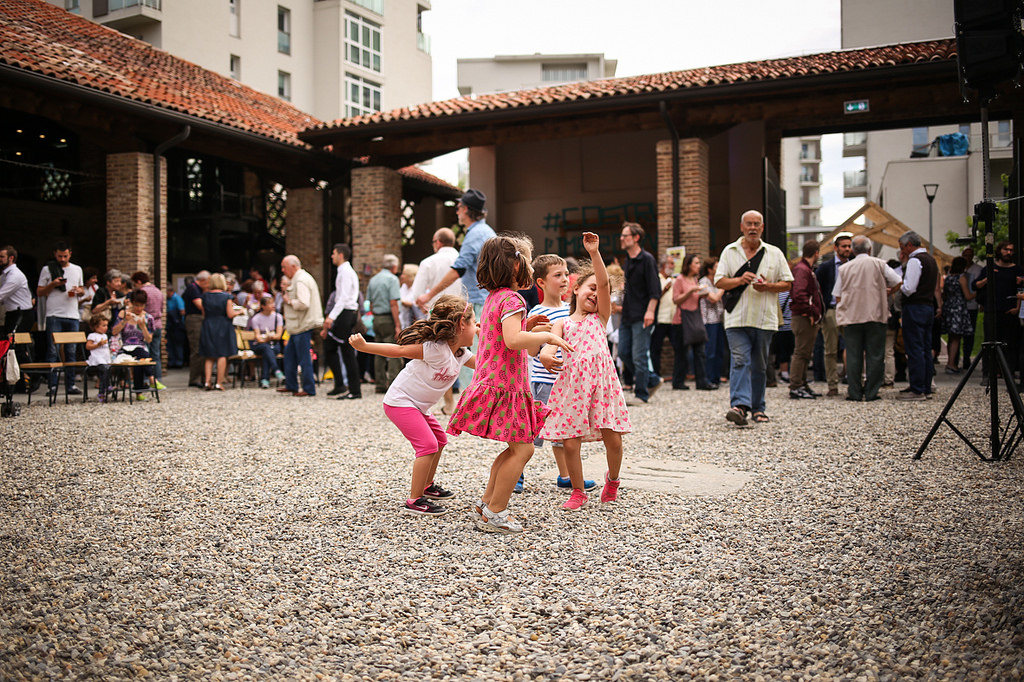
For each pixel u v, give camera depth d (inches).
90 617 113.0
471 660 99.7
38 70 466.9
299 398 422.0
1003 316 401.7
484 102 625.9
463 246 313.6
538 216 808.3
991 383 220.7
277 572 133.4
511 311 154.5
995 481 192.9
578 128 622.5
